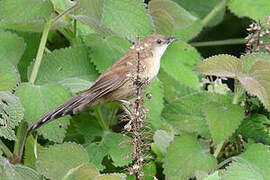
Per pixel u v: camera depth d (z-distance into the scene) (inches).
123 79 347.9
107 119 438.9
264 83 344.5
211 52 557.6
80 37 432.8
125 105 370.3
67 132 418.0
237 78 360.8
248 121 390.0
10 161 365.1
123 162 375.2
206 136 393.7
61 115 338.0
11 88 355.9
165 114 400.2
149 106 401.1
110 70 353.7
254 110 395.9
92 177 311.0
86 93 344.2
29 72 390.9
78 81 386.0
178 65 440.5
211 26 545.0
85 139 404.5
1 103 327.0
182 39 489.4
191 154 368.2
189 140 373.4
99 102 358.3
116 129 453.4
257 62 338.0
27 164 371.6
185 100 398.3
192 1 554.6
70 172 313.6
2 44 383.6
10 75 355.3
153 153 418.6
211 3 553.0
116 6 362.9
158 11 421.4
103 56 402.0
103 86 346.6
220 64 349.7
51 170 327.3
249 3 502.6
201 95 396.8
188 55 445.4
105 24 359.3
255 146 358.0
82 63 401.7
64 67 396.8
